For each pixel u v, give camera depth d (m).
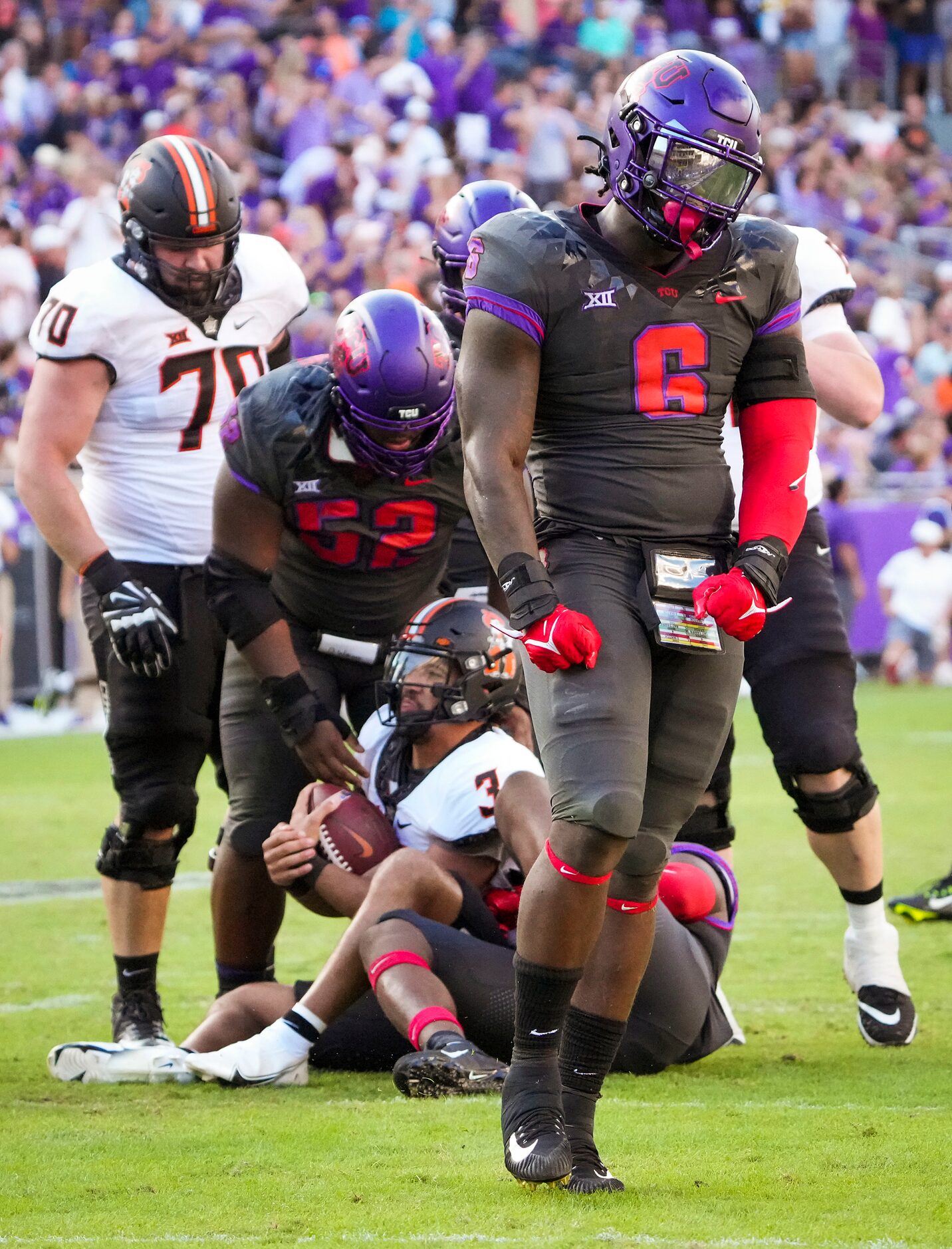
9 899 21.28
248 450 13.29
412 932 12.20
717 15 62.84
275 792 13.98
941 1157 10.00
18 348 43.56
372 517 13.63
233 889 14.12
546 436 9.60
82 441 13.93
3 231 44.31
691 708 9.50
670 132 9.01
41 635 39.56
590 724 8.93
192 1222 8.83
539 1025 9.17
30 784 31.61
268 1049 12.35
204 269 13.94
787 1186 9.40
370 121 52.81
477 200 15.23
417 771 13.30
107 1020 14.92
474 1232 8.52
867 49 64.06
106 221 44.88
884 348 53.06
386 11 57.03
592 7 60.53
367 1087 12.33
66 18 53.44
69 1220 8.89
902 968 16.88
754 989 16.05
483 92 55.22
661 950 12.44
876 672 48.56
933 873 21.98
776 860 23.75
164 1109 11.59
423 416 12.90
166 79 52.53
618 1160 10.03
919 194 61.75
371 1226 8.68
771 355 9.80
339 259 50.19
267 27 55.75
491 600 15.46
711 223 9.30
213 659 14.30
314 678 14.27
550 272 9.27
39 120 50.72
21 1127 11.02
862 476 48.47
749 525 9.59
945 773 31.38
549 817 12.41
